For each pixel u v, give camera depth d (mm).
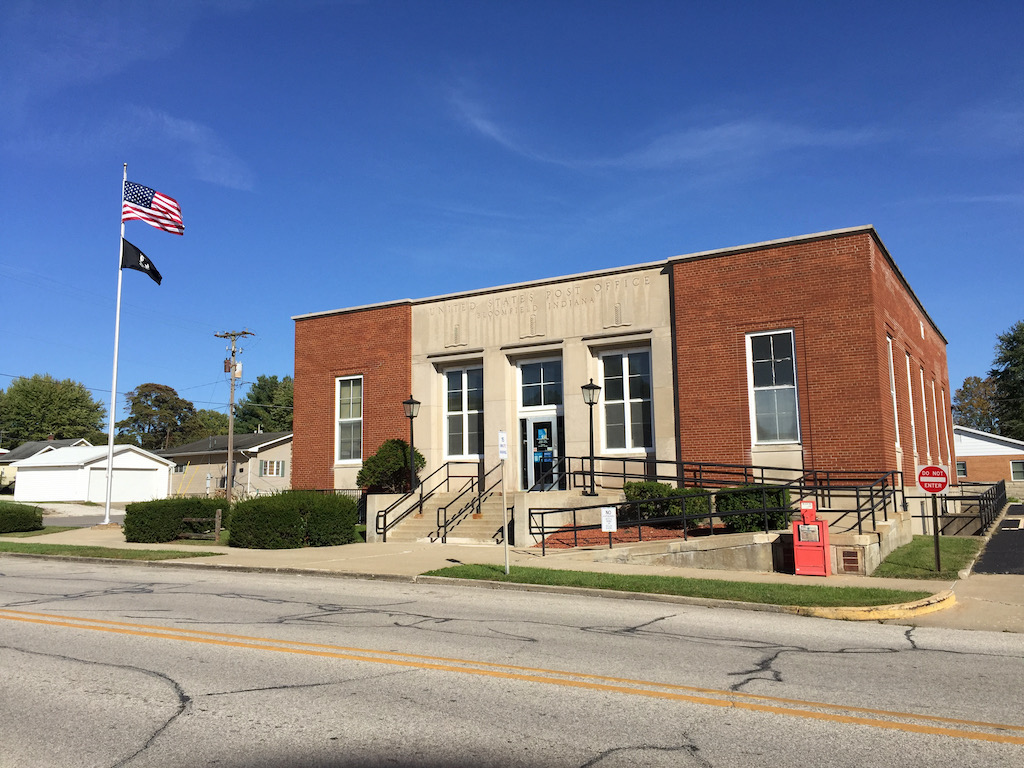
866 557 14102
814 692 6539
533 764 4855
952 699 6355
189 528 22297
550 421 23812
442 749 5121
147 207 29688
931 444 28984
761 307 20312
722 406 20578
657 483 19031
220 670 7246
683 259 21484
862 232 19219
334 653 7918
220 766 4848
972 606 11250
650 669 7309
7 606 11125
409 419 25609
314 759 4945
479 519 20734
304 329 28031
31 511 26578
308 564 15680
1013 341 61250
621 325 22438
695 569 14891
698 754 5035
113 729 5562
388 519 21844
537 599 11883
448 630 9242
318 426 27297
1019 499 43188
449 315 25375
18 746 5227
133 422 101438
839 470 18484
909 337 24438
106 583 13852
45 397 88062
